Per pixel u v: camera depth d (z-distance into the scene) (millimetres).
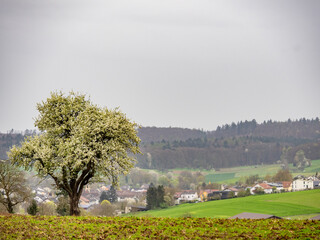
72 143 50625
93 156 51250
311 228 36844
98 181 55344
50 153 51719
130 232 36906
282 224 39375
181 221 41531
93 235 36094
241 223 40312
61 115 55438
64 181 53469
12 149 53156
